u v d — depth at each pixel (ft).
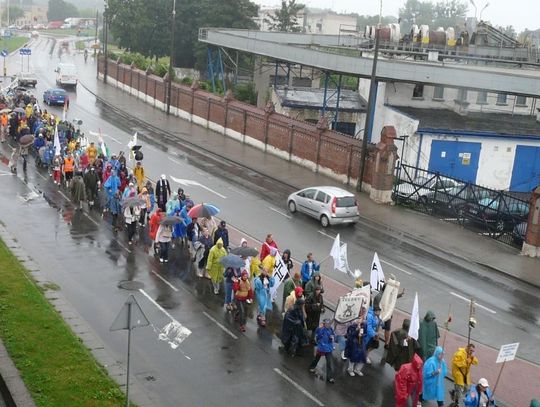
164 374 49.11
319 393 48.24
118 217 87.61
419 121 138.10
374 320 51.80
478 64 179.32
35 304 56.49
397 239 92.32
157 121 181.06
